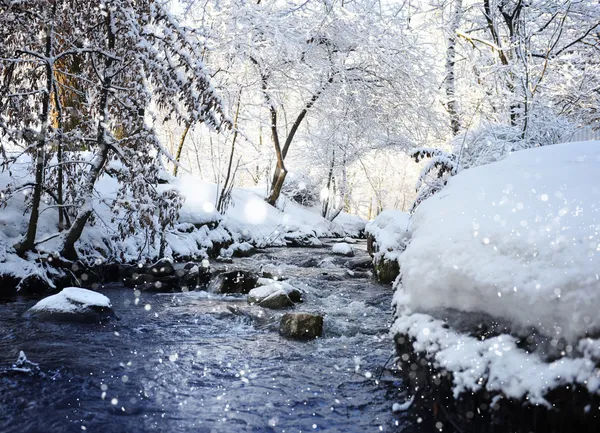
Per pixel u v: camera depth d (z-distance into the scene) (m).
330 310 7.19
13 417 3.37
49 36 7.34
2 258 7.34
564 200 3.08
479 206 3.40
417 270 3.36
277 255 14.32
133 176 7.95
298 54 17.66
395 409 3.53
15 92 7.67
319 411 3.59
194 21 15.74
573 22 14.02
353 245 20.33
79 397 3.74
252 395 3.89
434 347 3.10
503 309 2.84
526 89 11.12
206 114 7.96
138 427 3.29
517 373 2.63
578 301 2.48
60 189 8.23
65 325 5.72
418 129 19.88
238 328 6.08
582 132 11.73
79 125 8.39
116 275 8.83
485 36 16.30
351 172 30.41
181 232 12.45
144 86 7.80
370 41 17.84
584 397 2.37
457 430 2.88
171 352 4.95
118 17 7.44
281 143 26.39
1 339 5.09
